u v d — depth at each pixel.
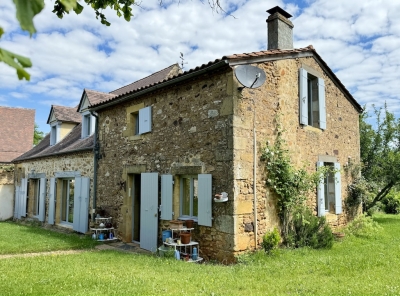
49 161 13.12
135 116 9.11
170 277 4.86
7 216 16.44
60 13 2.76
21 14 0.87
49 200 12.61
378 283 4.47
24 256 6.80
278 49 7.86
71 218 11.67
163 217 7.47
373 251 6.82
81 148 10.76
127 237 8.72
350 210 10.13
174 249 6.61
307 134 8.31
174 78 7.19
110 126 9.84
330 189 9.40
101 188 9.91
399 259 5.99
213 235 6.43
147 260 6.16
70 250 7.74
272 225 6.94
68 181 12.10
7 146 19.48
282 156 7.13
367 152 13.40
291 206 7.28
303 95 8.18
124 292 4.06
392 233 9.53
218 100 6.57
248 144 6.50
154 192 7.80
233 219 6.04
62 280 4.65
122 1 3.22
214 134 6.57
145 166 8.24
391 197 16.00
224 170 6.29
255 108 6.75
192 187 7.25
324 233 7.34
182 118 7.34
